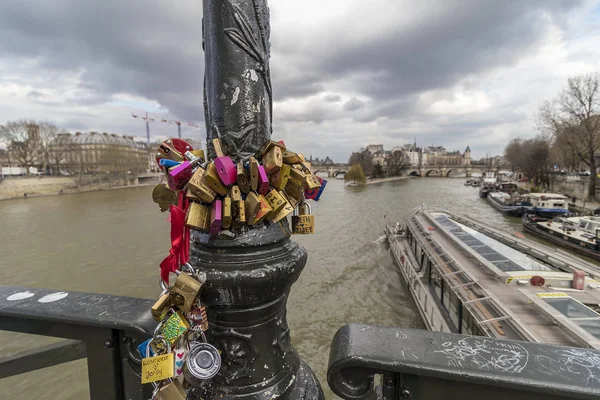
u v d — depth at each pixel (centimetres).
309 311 1352
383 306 1384
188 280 95
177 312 95
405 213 3725
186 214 101
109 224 3177
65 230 2922
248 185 105
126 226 3077
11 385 922
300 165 118
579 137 3444
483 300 821
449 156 14988
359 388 86
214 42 117
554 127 3738
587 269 952
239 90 114
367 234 2709
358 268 1861
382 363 80
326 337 1159
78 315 113
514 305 774
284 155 112
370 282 1647
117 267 1950
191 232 121
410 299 1446
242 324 108
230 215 100
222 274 100
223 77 115
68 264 2003
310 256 2109
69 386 922
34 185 5925
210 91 120
